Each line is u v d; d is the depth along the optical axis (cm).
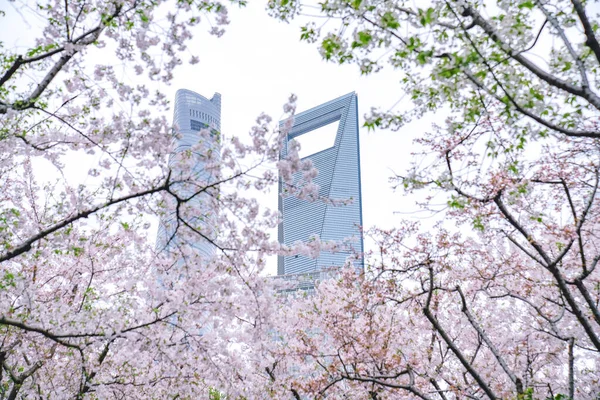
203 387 1112
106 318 828
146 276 959
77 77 727
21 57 614
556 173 947
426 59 484
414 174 767
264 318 933
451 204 761
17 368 1032
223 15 760
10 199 1000
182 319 861
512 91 514
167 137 755
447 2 470
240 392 989
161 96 743
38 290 956
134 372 1039
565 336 926
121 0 652
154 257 903
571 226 872
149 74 771
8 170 939
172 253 845
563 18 493
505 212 822
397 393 1042
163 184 729
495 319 1224
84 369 898
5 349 880
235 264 841
